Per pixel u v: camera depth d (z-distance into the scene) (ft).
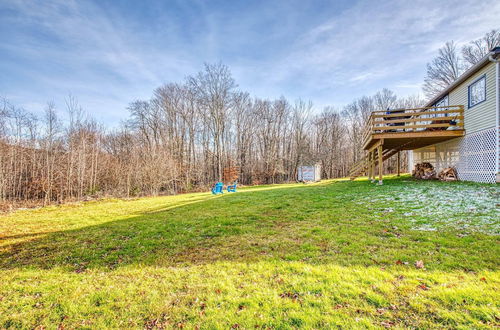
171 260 13.41
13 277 11.91
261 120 110.32
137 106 100.63
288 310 8.04
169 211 30.17
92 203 46.44
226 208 29.32
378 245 13.34
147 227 21.50
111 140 100.73
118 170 72.84
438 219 17.33
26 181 59.11
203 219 23.40
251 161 107.76
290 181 104.83
